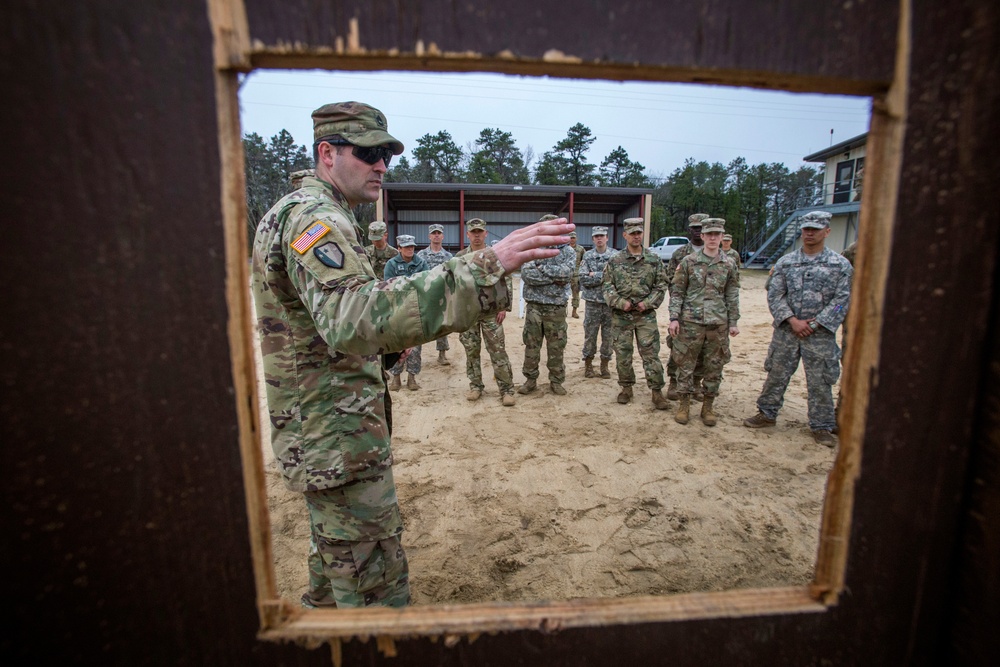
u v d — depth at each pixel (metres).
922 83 0.57
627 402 4.67
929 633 0.68
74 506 0.59
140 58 0.53
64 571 0.60
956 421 0.63
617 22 0.56
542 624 0.66
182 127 0.55
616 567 2.26
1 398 0.55
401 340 0.91
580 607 0.68
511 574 2.22
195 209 0.56
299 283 1.06
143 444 0.60
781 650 0.68
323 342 1.26
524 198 19.67
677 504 2.81
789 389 5.07
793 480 3.10
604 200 19.69
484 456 3.46
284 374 1.27
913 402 0.63
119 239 0.55
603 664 0.67
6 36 0.51
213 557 0.63
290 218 1.16
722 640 0.67
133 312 0.57
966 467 0.64
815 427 3.67
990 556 0.61
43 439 0.57
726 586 2.13
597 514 2.71
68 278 0.55
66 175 0.54
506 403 4.61
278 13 0.54
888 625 0.68
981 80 0.57
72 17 0.51
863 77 0.57
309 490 1.27
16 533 0.58
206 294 0.58
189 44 0.54
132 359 0.58
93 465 0.59
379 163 1.41
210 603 0.64
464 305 0.88
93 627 0.62
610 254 5.56
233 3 0.53
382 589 1.37
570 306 11.51
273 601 0.66
